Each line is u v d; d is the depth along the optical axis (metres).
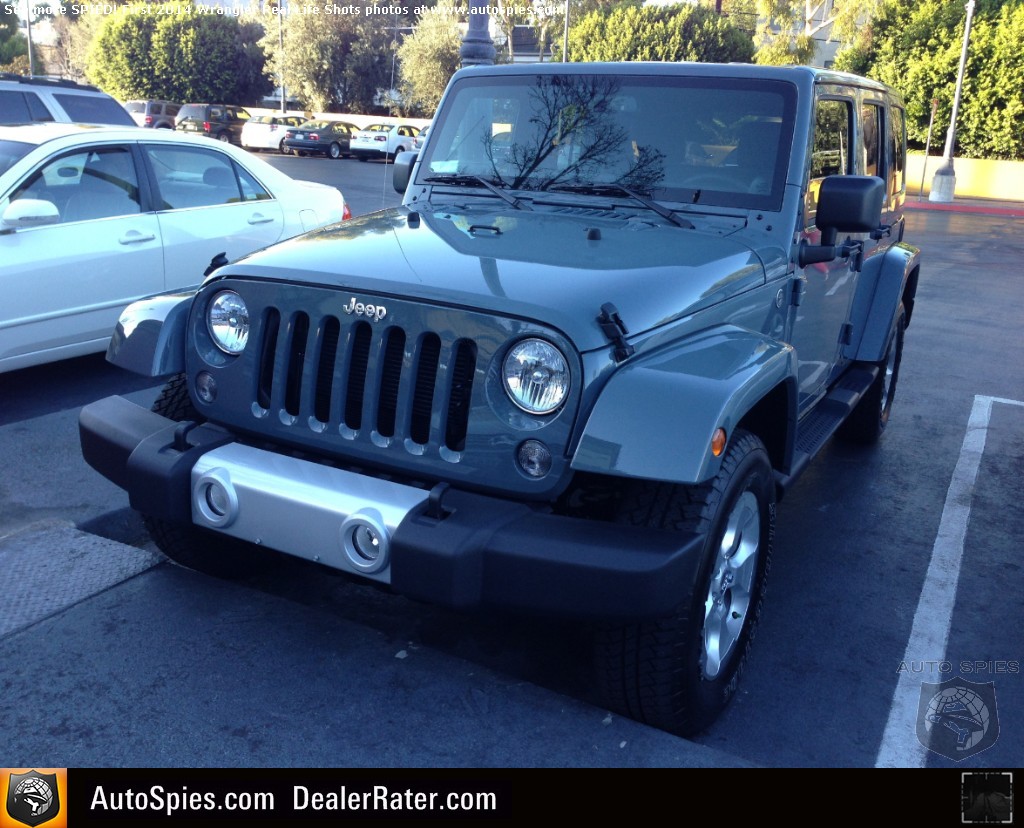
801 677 3.30
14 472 4.73
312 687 2.96
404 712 2.86
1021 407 6.89
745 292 3.15
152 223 6.27
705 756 2.73
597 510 2.85
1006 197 30.30
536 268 2.76
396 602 3.63
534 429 2.50
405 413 2.66
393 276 2.69
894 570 4.17
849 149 4.21
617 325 2.51
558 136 3.77
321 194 7.76
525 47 50.19
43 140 5.95
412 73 41.66
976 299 11.63
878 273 5.14
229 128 34.78
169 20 46.19
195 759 2.62
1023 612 3.82
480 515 2.50
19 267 5.54
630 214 3.52
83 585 3.52
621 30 36.69
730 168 3.54
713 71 3.65
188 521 2.90
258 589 3.68
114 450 3.01
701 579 2.63
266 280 2.86
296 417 2.86
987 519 4.78
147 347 3.09
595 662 2.74
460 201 3.80
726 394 2.47
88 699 2.85
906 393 7.17
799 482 5.22
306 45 44.34
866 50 33.56
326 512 2.60
